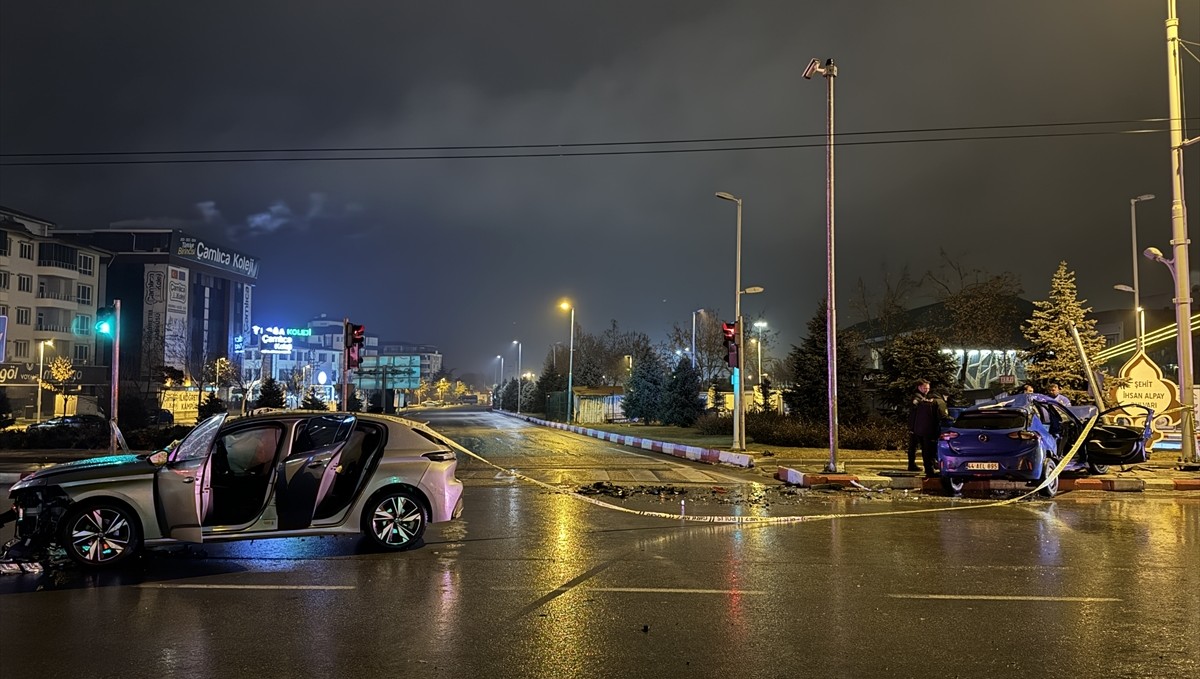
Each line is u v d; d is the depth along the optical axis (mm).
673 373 42906
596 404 53531
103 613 6352
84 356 73562
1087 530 10578
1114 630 5938
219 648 5473
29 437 25969
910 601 6785
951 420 14781
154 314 96375
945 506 13062
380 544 8828
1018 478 13844
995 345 40312
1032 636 5793
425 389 148750
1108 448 16125
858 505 13141
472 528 10562
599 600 6785
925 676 4973
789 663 5203
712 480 17328
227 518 8320
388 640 5660
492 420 63969
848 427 27234
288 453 8477
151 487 8023
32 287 68438
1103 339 35281
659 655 5355
